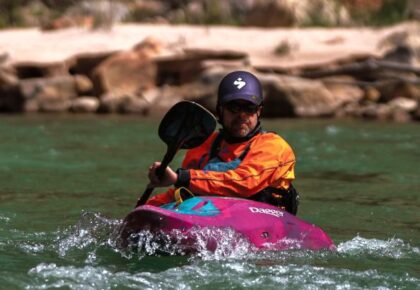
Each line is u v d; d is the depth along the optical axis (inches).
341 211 1080.2
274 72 2349.9
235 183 806.5
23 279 695.1
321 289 684.1
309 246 798.5
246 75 836.0
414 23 2741.1
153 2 3501.5
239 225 767.1
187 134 797.2
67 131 1833.2
